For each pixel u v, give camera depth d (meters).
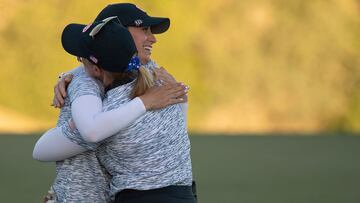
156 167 9.73
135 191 9.67
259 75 65.75
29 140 49.44
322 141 53.81
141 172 9.72
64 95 10.11
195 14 67.06
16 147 44.66
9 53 63.91
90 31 9.80
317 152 45.59
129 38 9.77
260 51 66.50
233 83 65.25
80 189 9.97
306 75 66.06
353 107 65.50
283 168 37.03
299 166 38.06
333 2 68.56
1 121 60.97
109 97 9.78
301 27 67.56
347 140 54.81
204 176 33.56
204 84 64.94
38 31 64.50
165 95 9.77
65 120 10.11
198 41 66.19
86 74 10.07
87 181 9.98
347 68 66.44
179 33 66.25
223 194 27.97
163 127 9.83
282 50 66.69
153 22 10.41
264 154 44.03
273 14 67.88
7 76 63.25
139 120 9.69
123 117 9.45
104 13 10.43
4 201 25.23
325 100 65.56
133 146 9.69
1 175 32.22
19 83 63.19
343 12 68.31
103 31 9.73
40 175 32.31
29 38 64.31
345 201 26.66
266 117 64.56
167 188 9.71
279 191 29.05
